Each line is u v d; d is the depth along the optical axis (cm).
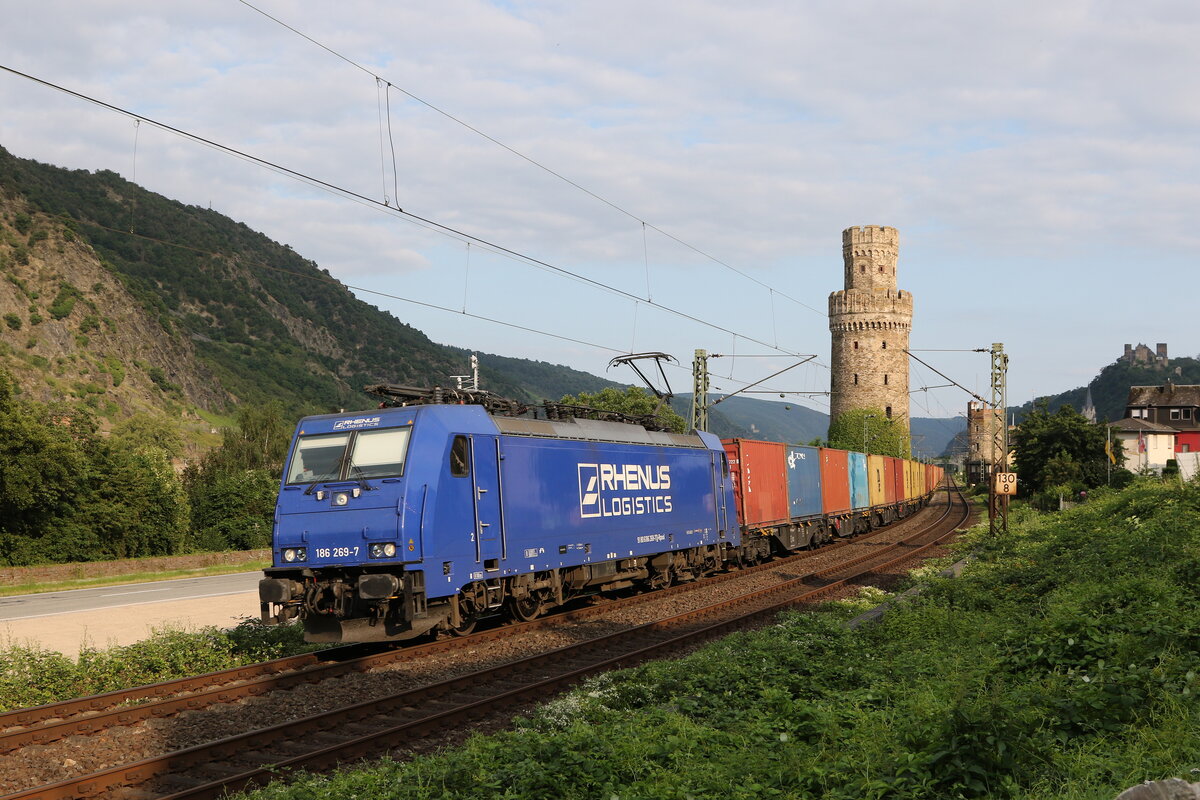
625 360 3034
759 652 1309
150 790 905
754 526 3108
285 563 1578
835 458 4294
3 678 1292
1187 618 1066
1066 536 2733
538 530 1852
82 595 2888
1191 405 9994
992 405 4009
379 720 1147
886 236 10112
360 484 1544
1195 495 2694
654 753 848
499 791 784
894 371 10012
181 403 14712
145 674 1397
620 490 2191
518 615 1892
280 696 1262
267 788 857
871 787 689
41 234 14350
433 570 1535
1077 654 1031
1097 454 6644
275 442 6950
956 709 751
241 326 19112
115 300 14962
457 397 1780
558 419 2078
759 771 782
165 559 3856
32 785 917
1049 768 710
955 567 2706
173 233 19700
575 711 1084
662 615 2034
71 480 4172
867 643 1420
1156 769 678
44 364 12462
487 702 1198
